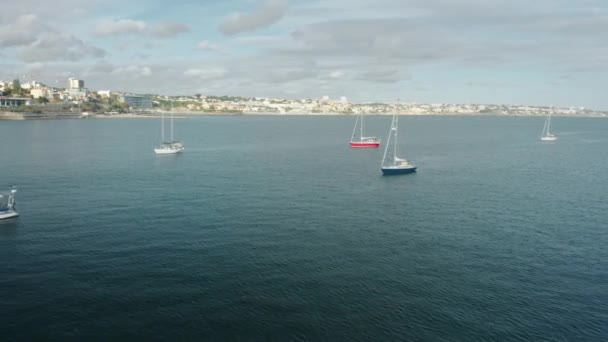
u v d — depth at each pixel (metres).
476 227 71.50
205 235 65.06
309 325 41.28
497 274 52.91
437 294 47.59
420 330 40.84
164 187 99.62
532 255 59.16
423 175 122.38
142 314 42.50
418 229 70.06
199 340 38.88
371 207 84.00
